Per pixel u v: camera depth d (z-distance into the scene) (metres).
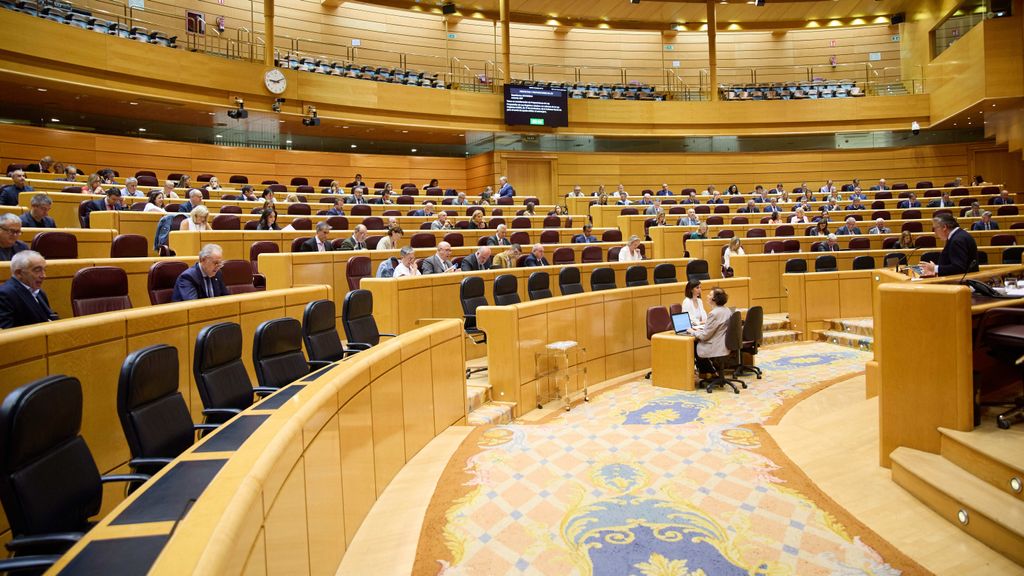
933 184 18.02
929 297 3.38
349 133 16.47
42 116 13.23
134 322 3.36
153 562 1.32
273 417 2.18
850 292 9.50
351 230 10.15
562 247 9.88
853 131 18.59
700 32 21.06
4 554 2.32
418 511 3.21
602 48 20.88
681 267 9.90
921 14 19.34
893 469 3.41
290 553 1.97
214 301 4.07
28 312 3.51
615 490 3.48
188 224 7.32
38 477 1.73
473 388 5.71
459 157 18.25
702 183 18.77
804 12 20.17
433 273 7.29
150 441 2.23
